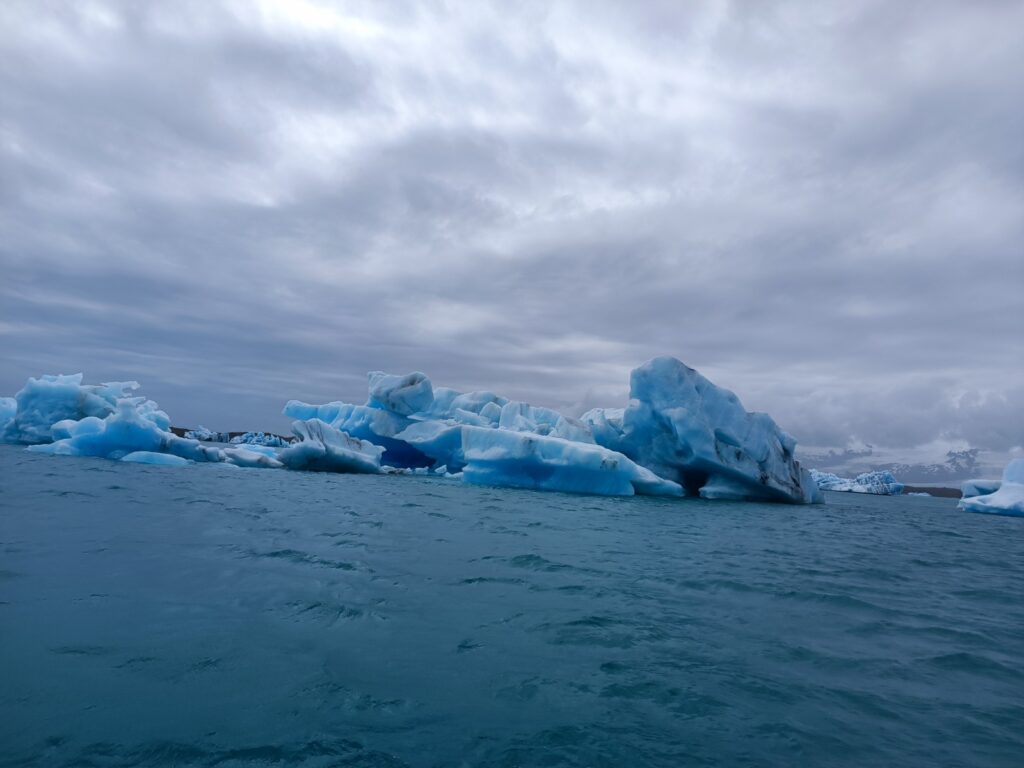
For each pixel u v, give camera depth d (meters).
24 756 2.60
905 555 11.38
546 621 5.06
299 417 30.77
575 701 3.56
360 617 4.83
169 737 2.83
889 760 3.07
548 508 14.70
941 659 4.79
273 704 3.25
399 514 11.58
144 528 8.03
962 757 3.15
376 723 3.13
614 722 3.32
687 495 23.55
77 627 4.15
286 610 4.84
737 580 7.39
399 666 3.91
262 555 6.81
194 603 4.86
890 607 6.54
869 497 48.19
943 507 36.44
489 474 21.89
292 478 18.83
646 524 12.80
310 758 2.73
